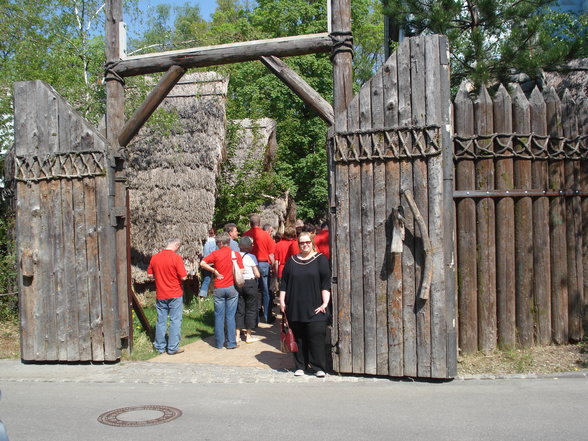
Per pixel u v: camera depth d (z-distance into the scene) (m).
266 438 4.59
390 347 6.41
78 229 7.57
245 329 8.84
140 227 11.64
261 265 10.54
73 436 4.75
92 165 7.54
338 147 6.69
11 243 10.31
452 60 12.01
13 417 5.31
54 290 7.64
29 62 12.03
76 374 7.12
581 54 10.60
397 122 6.46
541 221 7.00
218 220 14.27
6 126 11.43
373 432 4.67
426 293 6.20
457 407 5.27
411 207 6.28
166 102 12.39
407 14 11.87
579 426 4.64
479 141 6.81
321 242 9.48
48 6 12.40
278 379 6.60
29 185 7.71
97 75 12.14
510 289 6.87
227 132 14.54
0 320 10.00
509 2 11.44
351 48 6.95
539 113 7.04
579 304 7.18
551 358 6.62
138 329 9.39
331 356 7.01
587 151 7.28
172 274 8.15
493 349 6.81
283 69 7.18
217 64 7.57
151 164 11.99
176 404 5.64
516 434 4.51
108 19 7.88
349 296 6.63
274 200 15.76
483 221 6.81
